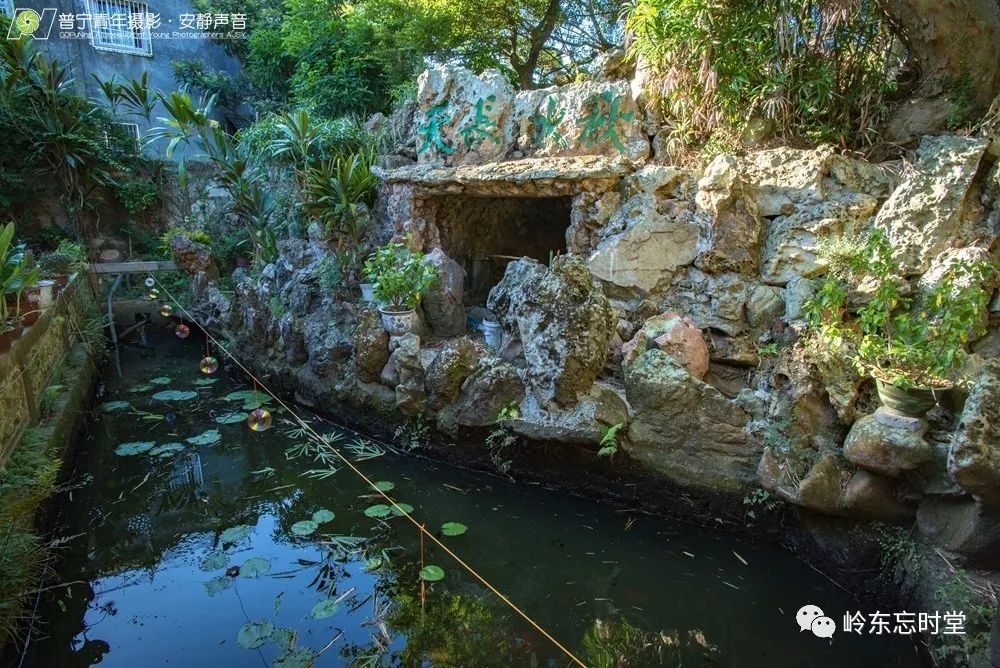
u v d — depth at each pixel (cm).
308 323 520
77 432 459
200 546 354
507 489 394
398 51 799
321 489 407
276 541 355
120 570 332
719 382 382
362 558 334
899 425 275
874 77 392
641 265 411
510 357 401
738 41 389
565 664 263
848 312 333
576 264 363
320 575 322
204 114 727
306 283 562
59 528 368
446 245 574
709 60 399
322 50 873
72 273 673
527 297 380
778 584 308
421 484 408
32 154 790
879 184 367
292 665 258
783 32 386
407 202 531
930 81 386
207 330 674
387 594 306
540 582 317
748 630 282
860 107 399
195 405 555
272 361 563
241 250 828
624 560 331
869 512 287
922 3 365
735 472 332
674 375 344
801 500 296
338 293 532
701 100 418
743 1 393
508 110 501
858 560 294
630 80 475
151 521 382
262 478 425
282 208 688
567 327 355
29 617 280
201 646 272
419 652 268
